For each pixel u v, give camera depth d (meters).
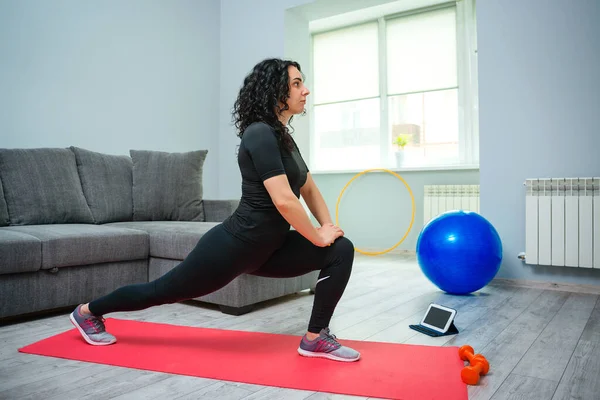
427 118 5.12
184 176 3.54
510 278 3.28
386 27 5.32
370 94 5.45
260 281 2.51
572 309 2.48
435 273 2.83
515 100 3.24
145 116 4.14
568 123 3.07
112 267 2.60
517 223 3.24
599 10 2.98
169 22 4.37
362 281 3.42
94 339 1.82
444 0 4.91
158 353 1.72
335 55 5.68
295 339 1.92
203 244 1.63
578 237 2.97
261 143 1.54
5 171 2.79
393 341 1.90
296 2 4.34
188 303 2.69
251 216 1.58
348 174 5.52
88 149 3.68
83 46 3.65
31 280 2.24
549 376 1.49
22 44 3.26
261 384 1.42
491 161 3.33
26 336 1.98
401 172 5.15
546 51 3.14
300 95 1.66
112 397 1.32
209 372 1.52
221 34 4.90
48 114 3.41
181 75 4.48
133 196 3.43
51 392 1.36
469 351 1.63
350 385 1.39
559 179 3.03
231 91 4.82
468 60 4.87
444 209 4.73
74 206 3.00
